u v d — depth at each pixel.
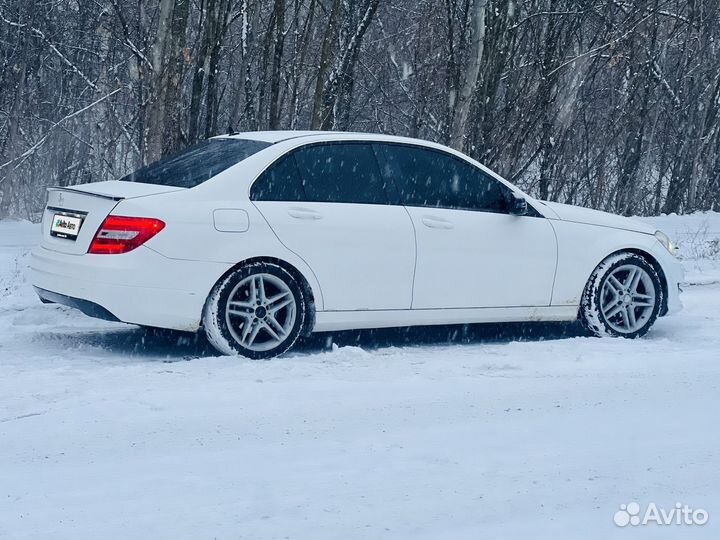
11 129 22.16
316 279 7.35
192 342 7.96
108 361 7.20
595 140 27.88
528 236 8.13
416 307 7.73
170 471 4.68
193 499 4.31
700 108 28.14
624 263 8.44
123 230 6.85
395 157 7.82
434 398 6.02
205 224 6.98
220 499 4.31
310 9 21.61
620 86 27.88
